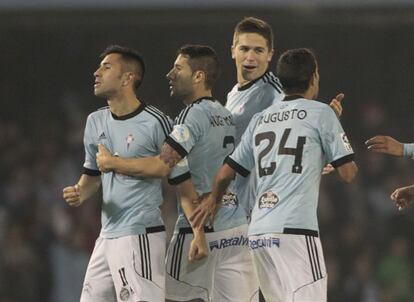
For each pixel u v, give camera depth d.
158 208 23.48
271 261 22.44
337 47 56.97
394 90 58.50
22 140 58.56
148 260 23.11
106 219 23.52
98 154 23.20
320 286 22.14
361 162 57.62
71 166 57.59
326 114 22.50
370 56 57.72
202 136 24.02
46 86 59.38
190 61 24.42
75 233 51.47
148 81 57.06
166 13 52.56
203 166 24.19
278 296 22.53
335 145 22.30
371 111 58.69
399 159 57.56
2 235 51.22
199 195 24.16
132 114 23.42
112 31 56.94
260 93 25.53
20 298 49.75
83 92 59.81
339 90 58.47
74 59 58.78
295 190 22.22
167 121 23.52
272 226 22.23
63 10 52.78
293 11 52.25
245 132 23.39
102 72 23.39
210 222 24.22
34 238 51.50
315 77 23.17
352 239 53.84
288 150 22.41
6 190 54.75
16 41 58.12
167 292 24.69
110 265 23.38
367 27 56.09
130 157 23.25
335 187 55.84
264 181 22.59
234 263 24.50
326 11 52.81
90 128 23.89
